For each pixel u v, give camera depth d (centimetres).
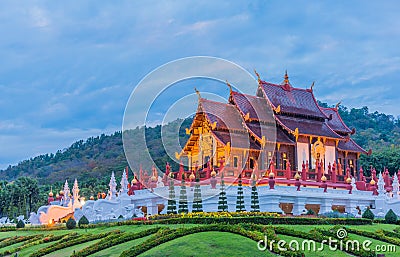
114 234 4366
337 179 6381
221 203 5156
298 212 5653
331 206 5988
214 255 3534
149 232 4209
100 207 5991
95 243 4181
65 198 7244
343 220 4738
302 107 6962
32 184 10550
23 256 4272
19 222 5775
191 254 3572
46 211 6575
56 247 4303
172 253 3625
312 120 6981
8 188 10206
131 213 5941
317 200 5906
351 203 6175
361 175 6925
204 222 4447
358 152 7406
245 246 3706
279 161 6419
